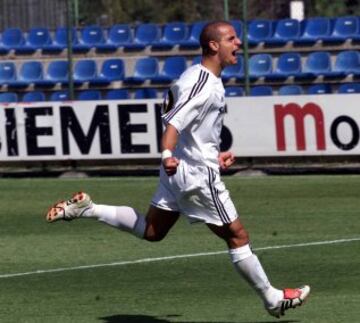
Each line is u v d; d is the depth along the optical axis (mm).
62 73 66875
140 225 20062
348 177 45812
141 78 64938
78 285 24672
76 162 50250
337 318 20391
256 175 47719
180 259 27938
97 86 65875
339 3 80125
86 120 48438
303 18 75562
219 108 19031
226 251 29016
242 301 22359
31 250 30047
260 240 30844
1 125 49312
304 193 41312
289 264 26875
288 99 46406
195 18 82375
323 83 62531
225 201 19125
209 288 23953
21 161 49688
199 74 18891
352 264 26594
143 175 49344
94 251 29609
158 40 69812
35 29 71500
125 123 47969
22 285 24797
